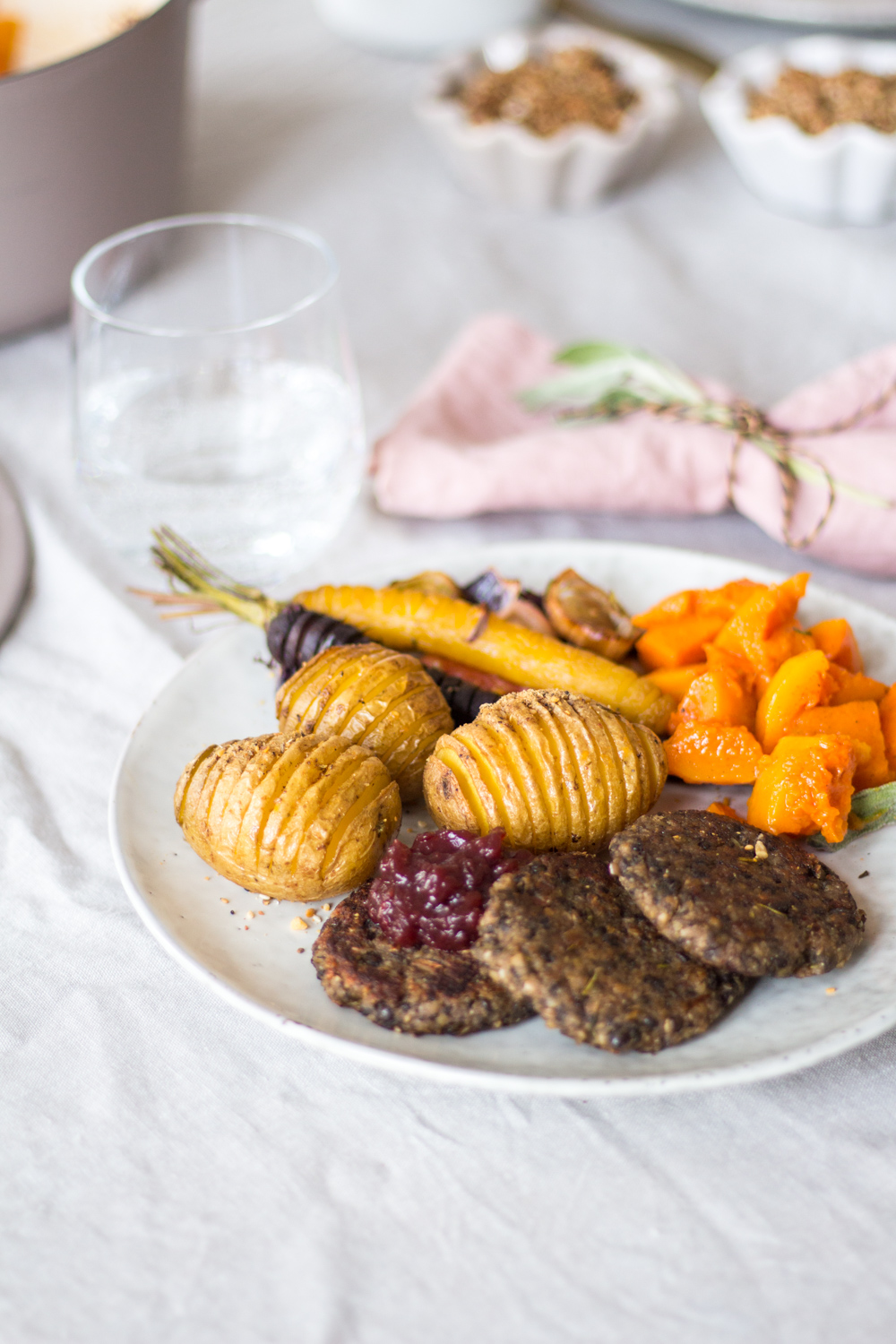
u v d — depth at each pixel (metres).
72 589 0.78
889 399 0.81
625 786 0.64
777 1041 0.59
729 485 0.79
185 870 0.64
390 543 0.80
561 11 1.20
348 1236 0.57
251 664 0.71
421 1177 0.58
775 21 1.17
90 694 0.73
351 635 0.69
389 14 1.17
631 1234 0.57
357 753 0.63
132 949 0.64
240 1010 0.61
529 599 0.72
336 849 0.62
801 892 0.61
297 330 0.75
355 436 0.78
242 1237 0.57
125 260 0.78
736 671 0.68
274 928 0.63
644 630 0.71
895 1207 0.57
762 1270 0.56
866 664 0.71
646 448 0.79
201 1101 0.60
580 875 0.61
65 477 0.83
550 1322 0.55
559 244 0.99
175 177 0.90
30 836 0.68
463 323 0.93
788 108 0.95
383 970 0.59
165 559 0.71
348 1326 0.55
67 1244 0.57
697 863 0.61
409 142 1.11
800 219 1.00
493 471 0.79
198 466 0.75
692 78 1.13
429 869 0.60
